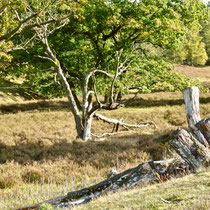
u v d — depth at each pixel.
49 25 18.75
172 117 27.69
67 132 22.39
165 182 6.76
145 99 37.84
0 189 10.84
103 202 6.10
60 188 10.31
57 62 19.72
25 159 13.82
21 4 12.84
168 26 21.09
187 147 7.23
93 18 22.00
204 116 28.14
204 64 114.44
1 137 19.39
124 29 23.55
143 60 23.41
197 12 24.16
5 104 35.81
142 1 22.56
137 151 14.09
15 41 21.02
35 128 23.62
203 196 4.95
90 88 23.97
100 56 23.28
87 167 12.51
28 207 7.20
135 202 5.48
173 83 21.48
